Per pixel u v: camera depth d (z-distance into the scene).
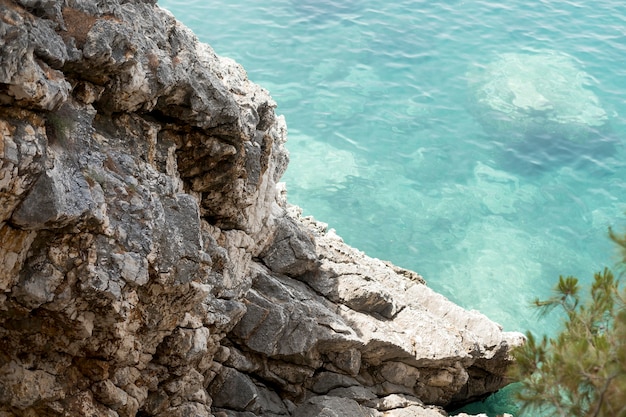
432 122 27.50
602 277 7.86
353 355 14.84
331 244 17.83
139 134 10.80
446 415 15.76
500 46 31.53
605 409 7.00
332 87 28.59
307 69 29.27
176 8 31.84
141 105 10.66
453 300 21.56
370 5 33.56
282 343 14.07
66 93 8.70
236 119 11.93
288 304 14.39
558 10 34.22
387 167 25.72
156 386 11.06
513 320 21.12
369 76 29.31
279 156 17.17
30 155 8.12
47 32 8.80
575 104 28.55
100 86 10.06
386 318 16.42
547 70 30.16
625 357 6.91
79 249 8.93
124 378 10.30
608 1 34.66
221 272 12.66
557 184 25.52
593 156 26.53
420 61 30.30
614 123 27.78
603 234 23.83
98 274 8.98
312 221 19.48
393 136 26.86
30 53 8.09
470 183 25.38
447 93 28.83
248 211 13.91
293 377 14.45
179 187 12.00
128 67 10.05
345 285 16.12
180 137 11.77
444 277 22.22
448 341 15.95
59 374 9.55
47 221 8.38
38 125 8.45
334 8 33.03
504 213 24.47
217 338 12.87
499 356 17.11
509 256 22.97
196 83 11.38
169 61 10.92
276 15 32.12
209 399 12.95
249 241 14.08
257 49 29.95
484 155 26.45
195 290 10.45
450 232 23.69
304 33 31.19
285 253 15.71
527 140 26.97
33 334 9.16
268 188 14.89
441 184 25.25
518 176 25.72
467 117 27.80
